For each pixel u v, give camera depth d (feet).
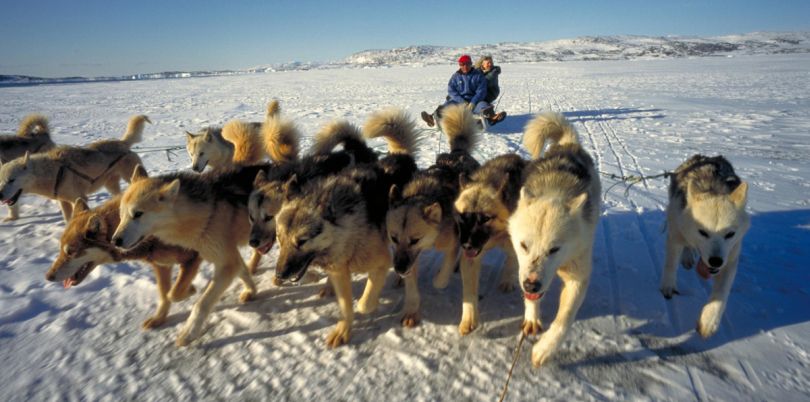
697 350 9.27
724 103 52.26
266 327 10.69
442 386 8.50
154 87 117.19
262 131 16.66
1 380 8.93
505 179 11.46
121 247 10.27
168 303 11.07
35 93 95.91
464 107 17.34
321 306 11.62
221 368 9.26
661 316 10.46
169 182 11.21
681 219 10.63
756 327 9.86
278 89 96.68
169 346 10.02
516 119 43.88
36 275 13.19
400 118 16.74
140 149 31.27
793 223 15.34
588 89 76.13
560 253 8.87
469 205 10.85
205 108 58.23
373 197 11.89
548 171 11.37
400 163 14.60
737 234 9.70
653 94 65.00
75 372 9.16
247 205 12.42
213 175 12.39
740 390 8.15
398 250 10.62
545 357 8.84
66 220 18.08
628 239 14.74
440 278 12.21
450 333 10.21
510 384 8.48
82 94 90.63
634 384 8.38
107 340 10.23
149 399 8.46
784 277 11.78
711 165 12.23
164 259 11.25
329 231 10.09
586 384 8.41
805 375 8.45
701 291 11.46
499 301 11.56
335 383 8.70
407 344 9.84
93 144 19.34
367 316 11.12
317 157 14.66
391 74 158.30
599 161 25.81
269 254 15.14
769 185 19.89
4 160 20.97
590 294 11.50
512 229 9.89
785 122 37.88
